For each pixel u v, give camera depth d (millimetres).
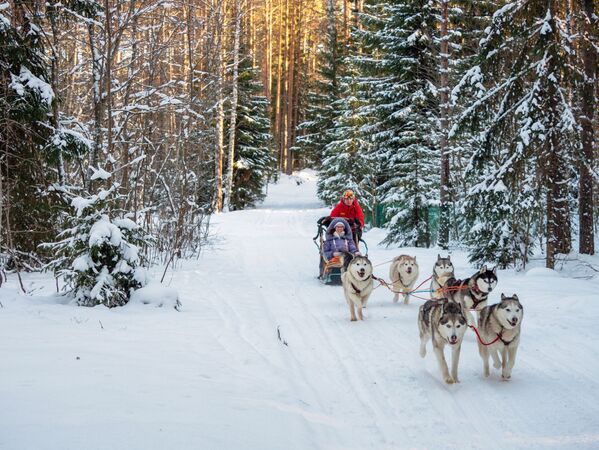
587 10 12805
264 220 28188
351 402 5113
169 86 13461
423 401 5152
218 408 4262
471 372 5988
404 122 21094
